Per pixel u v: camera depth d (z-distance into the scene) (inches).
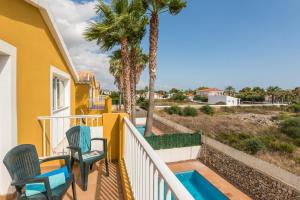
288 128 631.2
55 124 203.5
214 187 324.8
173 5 374.9
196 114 1018.7
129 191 104.3
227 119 939.3
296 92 2175.2
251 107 1551.4
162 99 2324.1
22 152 91.0
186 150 439.2
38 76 157.9
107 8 352.2
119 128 159.6
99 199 108.6
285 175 256.8
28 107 139.2
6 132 109.3
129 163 114.0
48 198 77.6
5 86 111.0
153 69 419.8
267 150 419.5
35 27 152.5
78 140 139.0
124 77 417.7
